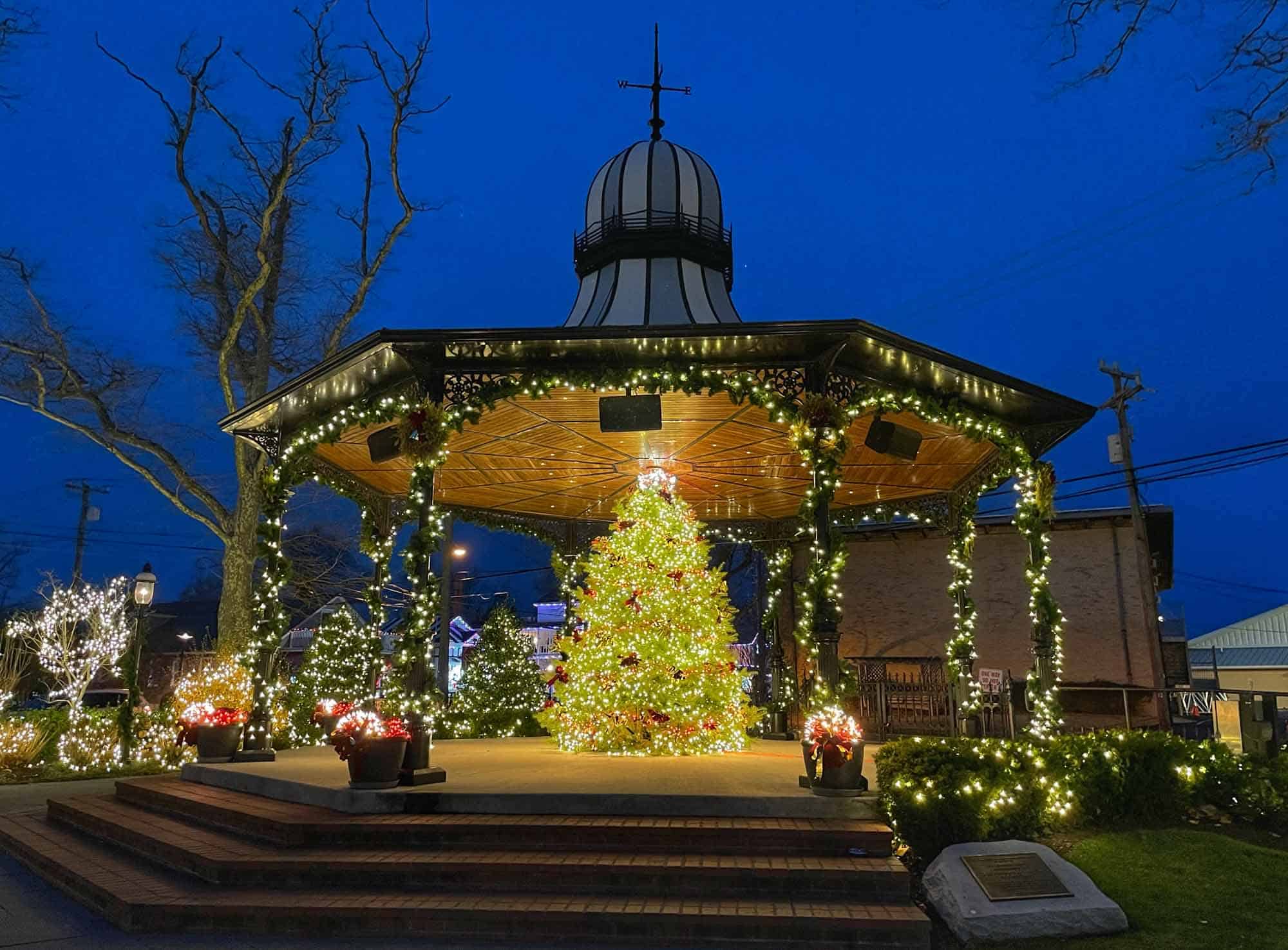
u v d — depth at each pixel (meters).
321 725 13.66
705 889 5.90
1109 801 7.68
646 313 15.86
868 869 5.88
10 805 11.19
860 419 10.54
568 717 11.23
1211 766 8.11
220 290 20.11
